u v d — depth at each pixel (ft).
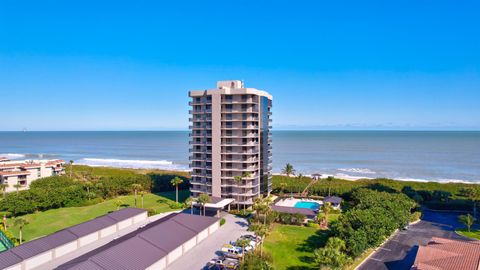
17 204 295.89
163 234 211.82
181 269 189.26
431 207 331.57
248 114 316.81
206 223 245.86
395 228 240.32
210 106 327.26
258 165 334.03
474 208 305.32
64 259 203.41
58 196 329.31
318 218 267.59
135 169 617.21
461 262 158.51
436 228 268.21
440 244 185.16
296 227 269.85
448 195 350.23
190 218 249.55
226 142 322.14
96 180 435.53
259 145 336.08
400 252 213.87
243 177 312.91
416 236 247.29
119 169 609.83
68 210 323.78
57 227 268.62
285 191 408.05
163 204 349.20
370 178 527.40
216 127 321.11
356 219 216.13
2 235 239.50
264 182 348.59
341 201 351.87
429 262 163.32
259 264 173.58
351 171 617.21
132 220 271.49
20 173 452.76
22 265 182.09
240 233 252.21
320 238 240.94
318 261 162.91
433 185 432.25
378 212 233.14
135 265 172.65
